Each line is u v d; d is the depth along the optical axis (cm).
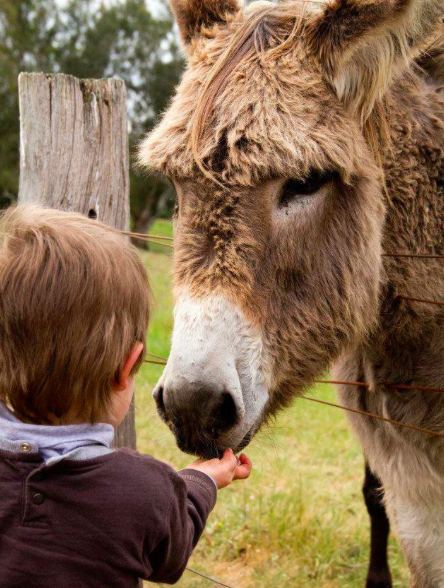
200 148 204
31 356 139
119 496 139
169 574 154
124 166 289
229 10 250
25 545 134
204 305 198
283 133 203
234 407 195
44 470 135
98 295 143
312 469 528
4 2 3581
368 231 227
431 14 221
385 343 258
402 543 286
